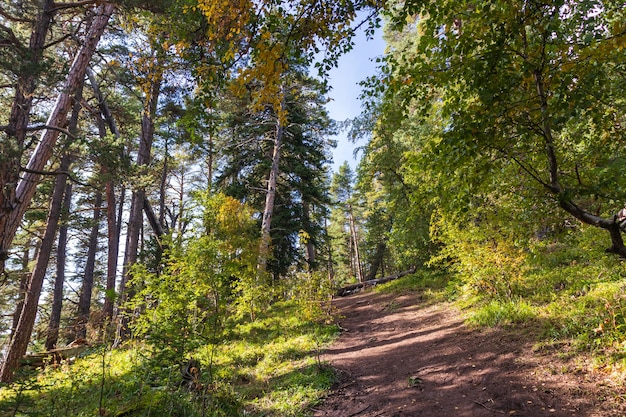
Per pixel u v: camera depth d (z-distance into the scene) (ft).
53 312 60.90
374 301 47.29
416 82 11.71
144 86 13.37
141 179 36.42
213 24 10.17
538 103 11.03
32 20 27.50
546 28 9.41
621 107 11.48
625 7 10.00
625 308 17.71
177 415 13.48
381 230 94.38
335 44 10.84
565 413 13.03
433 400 16.42
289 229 59.00
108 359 26.78
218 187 61.46
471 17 10.36
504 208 16.05
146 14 12.46
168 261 30.25
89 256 66.44
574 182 12.87
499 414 14.01
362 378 20.84
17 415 11.99
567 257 32.14
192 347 14.71
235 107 53.57
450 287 36.65
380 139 46.98
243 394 19.39
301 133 63.31
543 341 18.69
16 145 22.84
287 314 41.83
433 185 13.75
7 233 25.11
